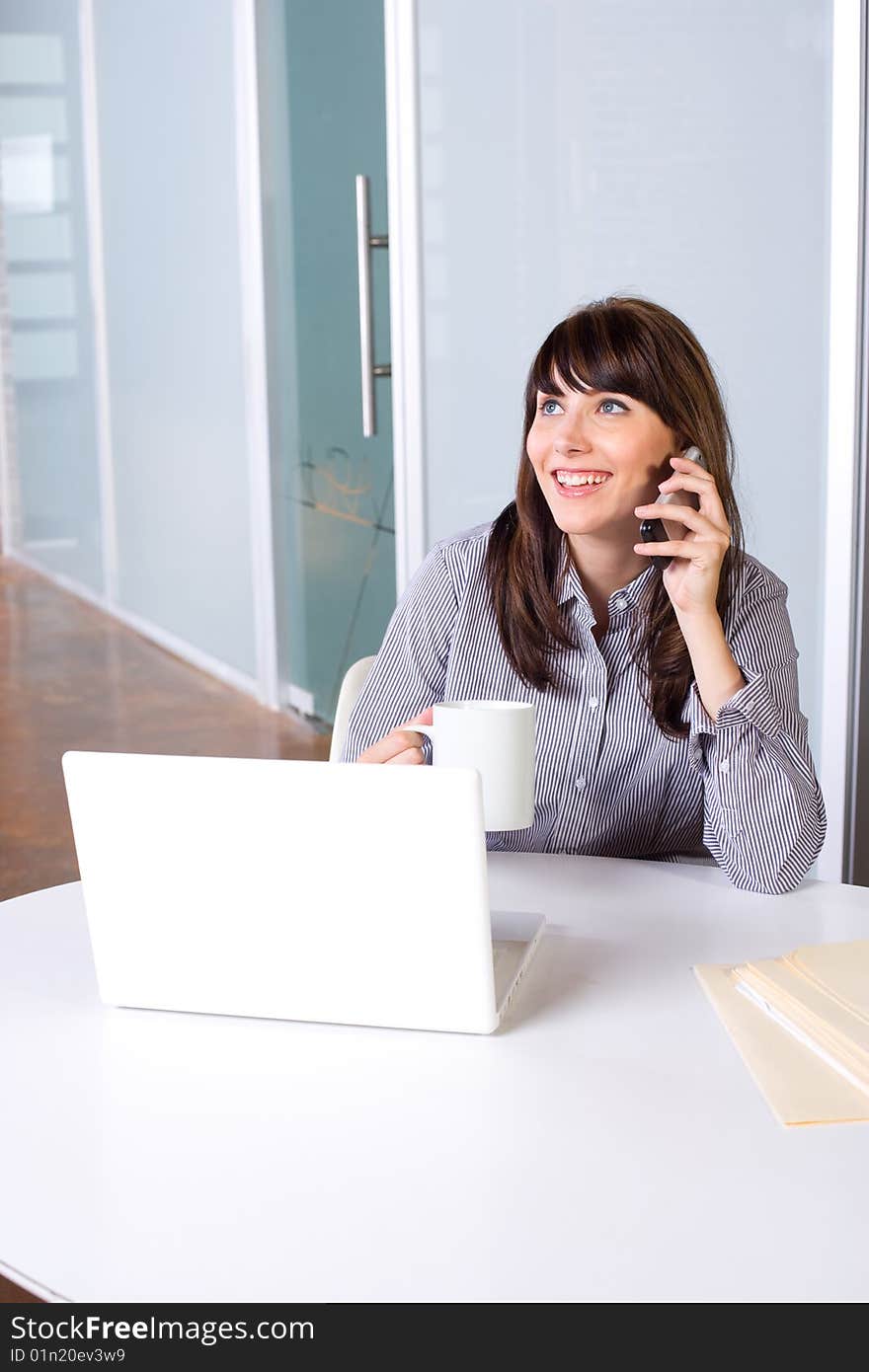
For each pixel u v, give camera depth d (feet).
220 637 17.16
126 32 17.84
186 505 17.78
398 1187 2.78
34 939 4.18
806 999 3.43
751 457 8.11
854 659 7.72
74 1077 3.28
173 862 3.49
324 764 3.32
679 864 4.74
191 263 16.70
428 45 9.74
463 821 3.22
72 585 23.20
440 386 10.16
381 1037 3.45
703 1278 2.48
